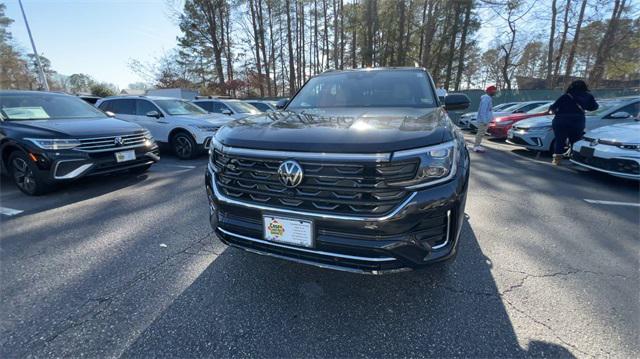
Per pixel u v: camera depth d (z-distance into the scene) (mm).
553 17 19703
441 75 25875
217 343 1550
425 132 1553
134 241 2680
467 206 3607
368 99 2717
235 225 1762
